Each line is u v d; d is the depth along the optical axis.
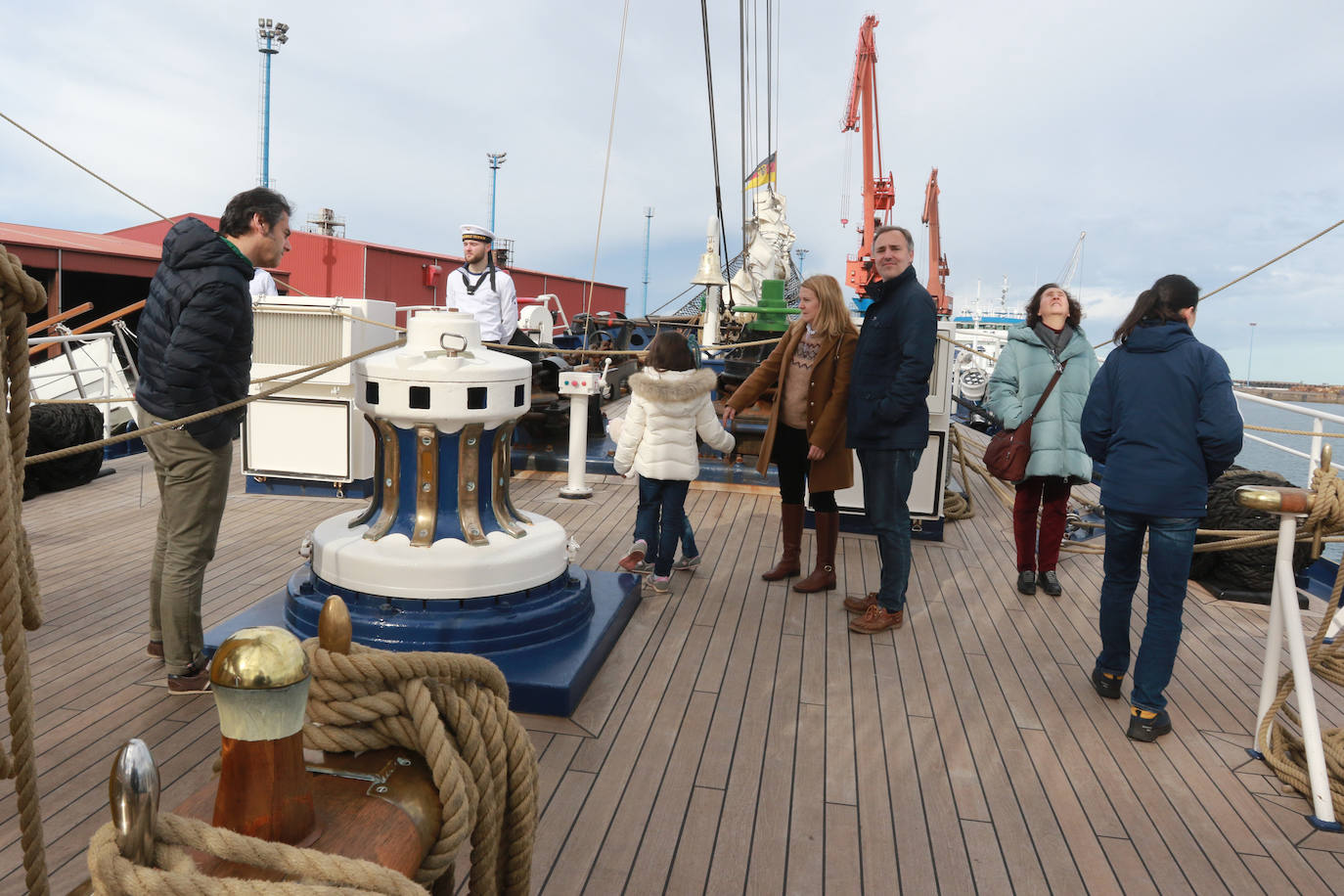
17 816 2.32
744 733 2.98
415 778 1.08
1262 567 4.70
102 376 8.50
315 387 6.24
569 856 2.25
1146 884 2.25
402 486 3.41
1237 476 5.11
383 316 6.61
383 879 0.81
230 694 0.85
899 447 3.80
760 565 4.98
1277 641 3.00
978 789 2.69
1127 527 3.20
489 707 1.27
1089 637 4.05
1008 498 6.42
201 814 0.95
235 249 2.94
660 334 4.32
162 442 2.90
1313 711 2.69
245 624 3.32
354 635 3.13
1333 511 2.73
